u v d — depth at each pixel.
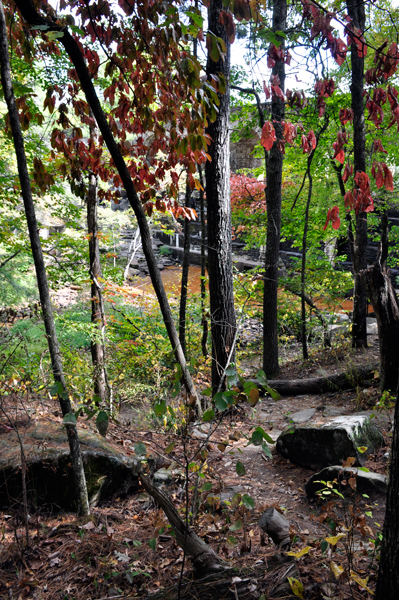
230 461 4.91
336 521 2.45
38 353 7.18
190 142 3.68
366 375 7.46
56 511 3.51
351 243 9.97
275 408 7.27
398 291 16.84
